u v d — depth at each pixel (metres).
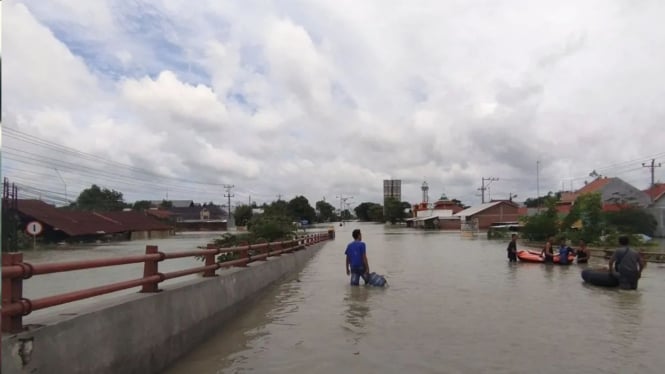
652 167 57.59
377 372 6.38
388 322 9.47
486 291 13.65
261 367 6.60
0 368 3.58
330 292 13.58
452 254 29.44
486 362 6.81
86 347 4.77
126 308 5.57
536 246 37.66
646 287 14.49
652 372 6.38
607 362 6.80
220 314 9.09
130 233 67.88
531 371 6.42
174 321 6.89
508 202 82.62
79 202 105.81
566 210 62.75
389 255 28.67
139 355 5.80
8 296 4.13
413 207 143.88
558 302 11.77
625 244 14.20
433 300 12.09
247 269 11.54
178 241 60.56
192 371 6.43
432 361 6.86
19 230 46.50
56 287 16.92
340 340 8.05
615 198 51.91
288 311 10.72
